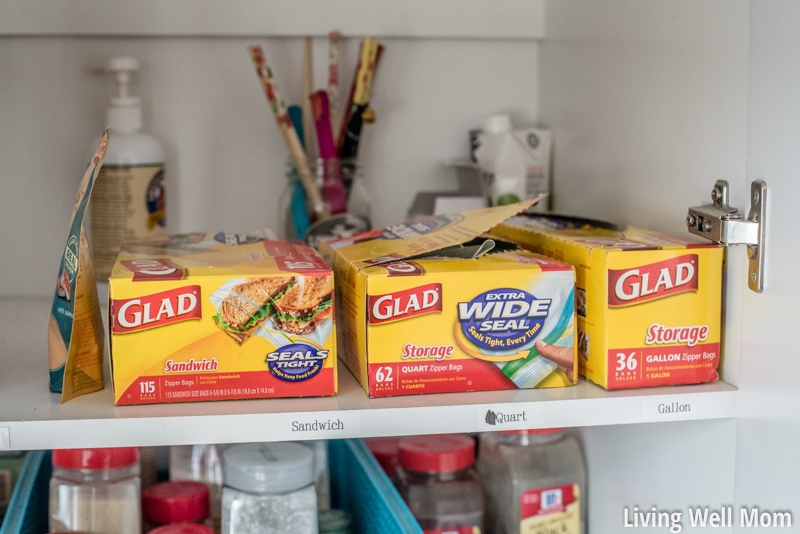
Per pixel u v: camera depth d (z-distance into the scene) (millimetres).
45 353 845
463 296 701
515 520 949
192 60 1105
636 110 887
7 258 1100
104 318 945
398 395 703
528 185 1099
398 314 693
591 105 1000
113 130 1032
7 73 1072
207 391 685
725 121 731
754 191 691
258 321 683
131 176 1020
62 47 1077
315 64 1128
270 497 792
